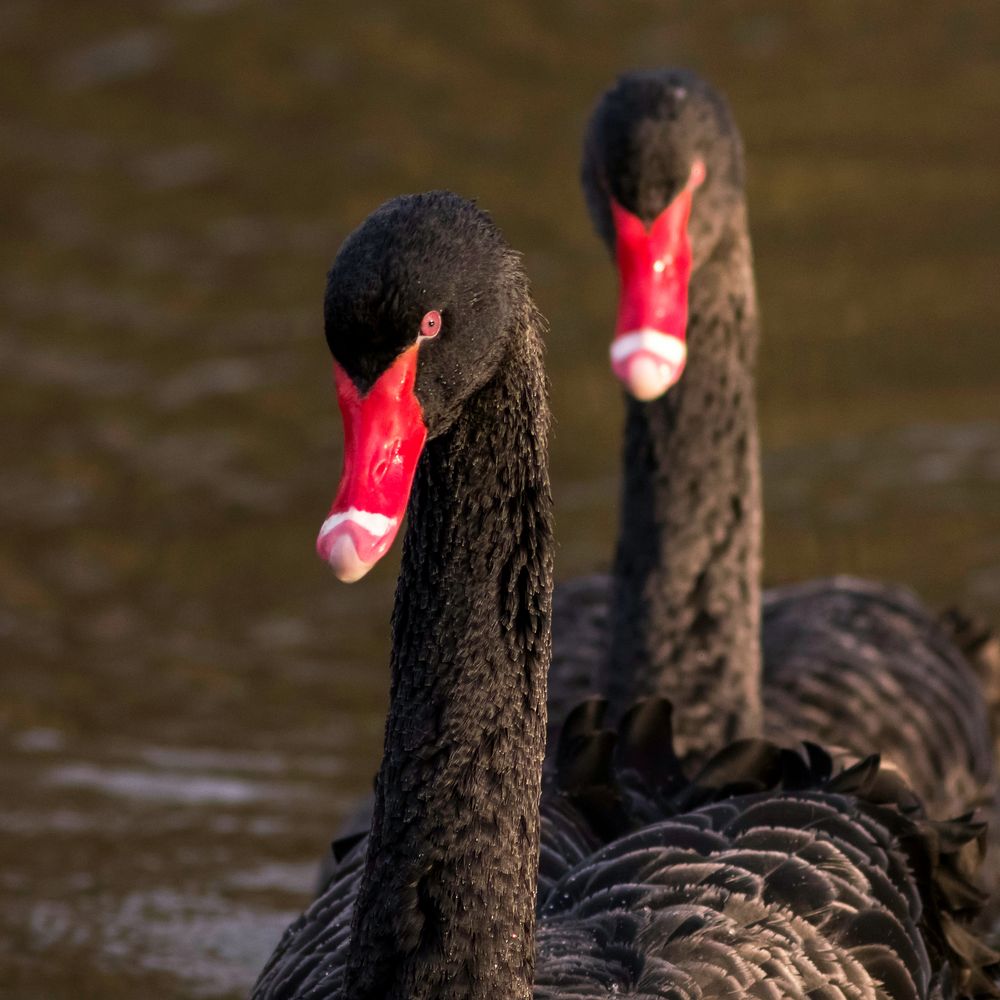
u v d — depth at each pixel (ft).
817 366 51.52
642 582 29.04
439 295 17.85
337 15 70.64
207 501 46.01
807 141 64.03
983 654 35.35
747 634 28.91
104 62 67.15
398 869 18.81
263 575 43.70
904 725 30.94
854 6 74.38
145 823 34.24
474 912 18.63
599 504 45.39
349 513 17.61
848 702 30.68
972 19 73.51
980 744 33.24
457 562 18.86
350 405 18.07
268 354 52.11
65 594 42.63
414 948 18.72
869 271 56.03
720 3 73.77
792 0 74.33
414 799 18.81
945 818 30.89
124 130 63.41
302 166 61.31
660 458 29.22
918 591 41.14
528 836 18.94
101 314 53.78
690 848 21.65
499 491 18.79
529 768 19.01
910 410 49.32
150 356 51.93
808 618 32.94
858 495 45.47
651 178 27.22
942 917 23.44
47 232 57.62
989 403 49.52
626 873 21.24
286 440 48.37
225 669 40.19
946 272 56.03
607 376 50.88
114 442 48.06
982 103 66.85
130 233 57.82
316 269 55.93
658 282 26.84
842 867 21.70
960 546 43.14
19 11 69.77
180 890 32.27
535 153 62.18
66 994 28.89
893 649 32.68
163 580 43.29
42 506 45.52
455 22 70.79
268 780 36.24
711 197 28.32
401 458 17.90
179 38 68.64
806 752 25.76
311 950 21.35
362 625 42.24
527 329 18.63
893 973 21.21
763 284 55.47
